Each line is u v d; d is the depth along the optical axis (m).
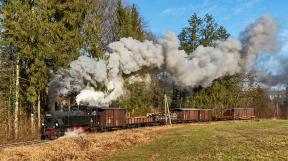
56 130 36.59
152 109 68.88
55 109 38.88
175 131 46.00
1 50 41.94
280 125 56.28
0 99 42.97
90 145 30.61
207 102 76.69
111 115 45.06
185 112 60.12
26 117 44.75
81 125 39.88
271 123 61.28
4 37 40.09
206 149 29.30
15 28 39.31
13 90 41.56
